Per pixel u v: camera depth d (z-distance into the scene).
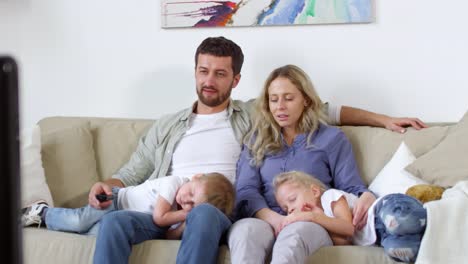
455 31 2.30
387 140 2.08
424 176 1.86
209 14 2.47
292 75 2.00
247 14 2.44
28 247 1.74
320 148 1.99
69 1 2.61
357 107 2.39
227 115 2.19
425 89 2.34
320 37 2.40
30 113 2.69
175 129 2.20
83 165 2.21
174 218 1.74
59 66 2.64
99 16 2.60
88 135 2.31
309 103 2.04
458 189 1.61
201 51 2.15
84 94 2.63
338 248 1.55
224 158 2.11
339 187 1.98
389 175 1.92
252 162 2.02
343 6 2.36
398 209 1.48
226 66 2.14
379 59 2.37
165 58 2.55
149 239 1.74
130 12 2.57
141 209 1.88
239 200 1.92
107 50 2.60
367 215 1.67
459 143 1.87
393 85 2.36
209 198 1.74
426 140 2.03
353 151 2.11
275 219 1.74
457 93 2.32
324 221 1.63
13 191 0.39
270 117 2.04
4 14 2.67
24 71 2.67
